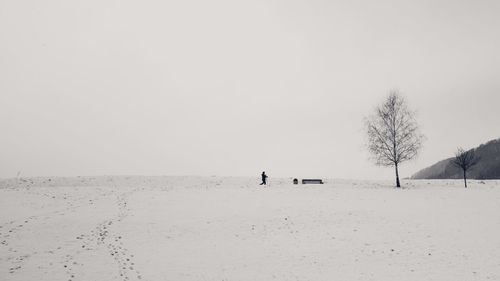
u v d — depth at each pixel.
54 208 30.81
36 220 27.91
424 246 23.27
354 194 36.19
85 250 23.16
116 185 40.91
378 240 24.39
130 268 20.83
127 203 32.59
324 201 33.25
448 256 21.78
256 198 34.56
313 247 23.72
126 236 25.48
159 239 25.12
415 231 25.72
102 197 34.50
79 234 25.61
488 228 26.03
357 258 22.00
